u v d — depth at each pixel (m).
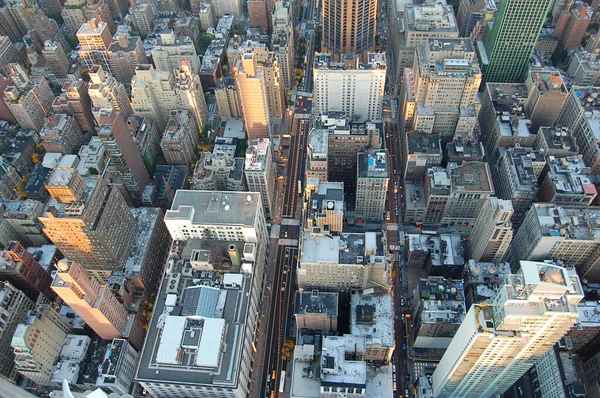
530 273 179.25
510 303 184.62
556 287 175.25
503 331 193.75
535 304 184.38
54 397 161.00
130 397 144.75
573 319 182.75
